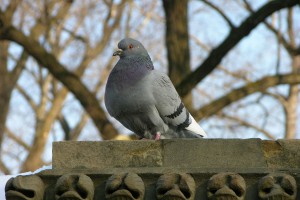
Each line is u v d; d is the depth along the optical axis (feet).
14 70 99.30
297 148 24.11
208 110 72.69
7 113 98.22
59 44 103.30
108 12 100.22
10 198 22.91
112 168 23.73
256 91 74.43
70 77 77.71
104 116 77.36
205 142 24.23
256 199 22.91
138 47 32.81
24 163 96.78
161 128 32.63
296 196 22.80
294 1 66.80
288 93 103.96
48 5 93.61
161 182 22.80
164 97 31.99
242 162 24.04
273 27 101.24
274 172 23.27
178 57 75.00
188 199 22.71
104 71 103.24
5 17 77.00
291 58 102.47
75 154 24.13
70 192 22.70
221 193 22.50
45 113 104.73
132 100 31.48
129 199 22.65
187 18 76.07
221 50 69.41
